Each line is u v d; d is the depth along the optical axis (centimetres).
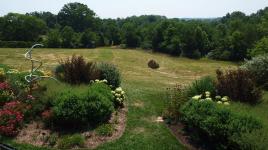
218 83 1277
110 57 5466
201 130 1001
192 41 7281
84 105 1101
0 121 1069
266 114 1091
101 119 1134
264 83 1595
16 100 1214
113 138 1047
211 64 6178
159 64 5125
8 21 8144
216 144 953
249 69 1616
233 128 915
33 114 1145
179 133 1076
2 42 6775
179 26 7612
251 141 844
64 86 1301
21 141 1020
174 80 3059
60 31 8594
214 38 7600
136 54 6038
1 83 1293
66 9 10650
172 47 7394
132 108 1308
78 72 1420
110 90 1311
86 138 1033
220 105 1030
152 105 1358
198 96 1130
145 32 8481
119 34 8838
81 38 7962
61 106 1095
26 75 1435
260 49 4288
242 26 7244
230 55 6962
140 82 2208
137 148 994
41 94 1236
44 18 11388
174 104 1194
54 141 1009
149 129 1114
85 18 10588
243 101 1231
